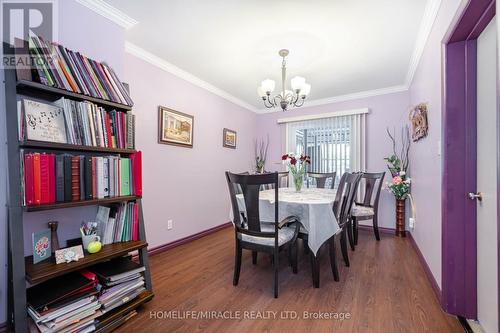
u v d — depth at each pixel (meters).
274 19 1.96
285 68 2.84
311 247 1.87
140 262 1.66
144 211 2.57
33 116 1.24
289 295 1.79
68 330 1.25
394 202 3.54
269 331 1.40
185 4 1.79
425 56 2.17
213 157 3.63
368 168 3.74
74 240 1.57
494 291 1.26
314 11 1.86
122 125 1.65
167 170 2.85
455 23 1.34
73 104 1.40
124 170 1.63
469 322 1.45
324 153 4.12
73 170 1.37
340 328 1.42
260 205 2.19
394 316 1.52
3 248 1.28
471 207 1.47
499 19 0.89
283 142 4.56
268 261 2.46
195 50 2.50
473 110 1.45
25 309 1.16
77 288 1.29
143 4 1.79
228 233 3.56
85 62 1.50
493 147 1.27
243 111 4.40
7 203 1.28
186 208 3.12
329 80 3.28
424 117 2.14
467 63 1.46
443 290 1.58
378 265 2.33
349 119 3.88
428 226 2.09
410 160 3.24
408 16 1.91
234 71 3.03
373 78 3.20
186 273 2.18
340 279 2.04
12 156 1.17
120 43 1.94
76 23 1.66
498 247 0.94
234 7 1.82
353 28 2.08
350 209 2.53
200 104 3.36
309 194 2.47
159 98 2.74
